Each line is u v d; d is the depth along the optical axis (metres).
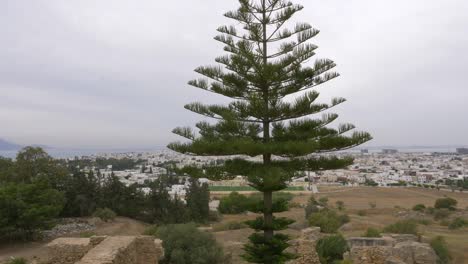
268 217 13.59
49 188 36.88
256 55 13.04
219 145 12.53
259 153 12.53
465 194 95.75
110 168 151.88
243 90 14.01
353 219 46.03
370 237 26.91
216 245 22.95
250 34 13.29
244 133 13.48
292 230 34.56
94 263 10.48
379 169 196.25
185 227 23.34
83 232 35.91
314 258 18.64
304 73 13.48
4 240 30.88
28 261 23.67
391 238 25.69
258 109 12.95
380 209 63.16
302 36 13.27
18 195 31.50
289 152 12.35
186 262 21.36
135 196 50.28
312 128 13.73
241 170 13.67
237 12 13.29
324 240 24.09
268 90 13.77
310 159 14.05
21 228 30.70
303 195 89.88
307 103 13.06
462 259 25.25
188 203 51.81
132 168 169.50
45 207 31.83
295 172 13.41
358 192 97.06
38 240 31.84
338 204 71.38
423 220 47.16
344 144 13.06
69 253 14.51
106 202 47.03
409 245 23.20
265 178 12.11
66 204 43.78
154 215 48.62
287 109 13.27
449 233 35.41
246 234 31.03
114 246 12.35
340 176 160.88
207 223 48.53
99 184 49.50
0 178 43.06
